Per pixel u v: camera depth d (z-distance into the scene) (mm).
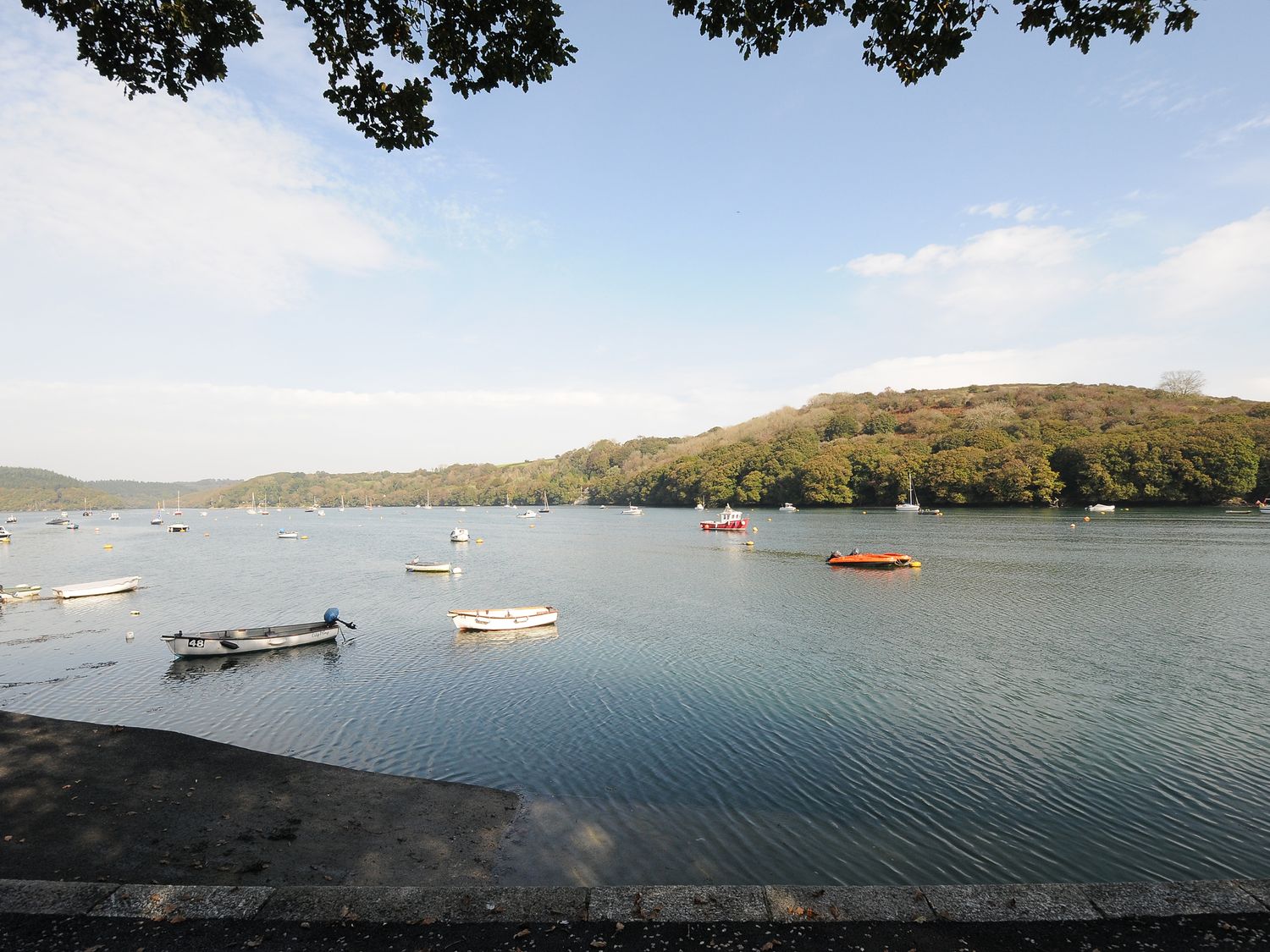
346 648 28562
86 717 19969
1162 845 11945
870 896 6445
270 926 6199
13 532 140250
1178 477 104688
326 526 161250
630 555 68500
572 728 18188
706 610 35625
